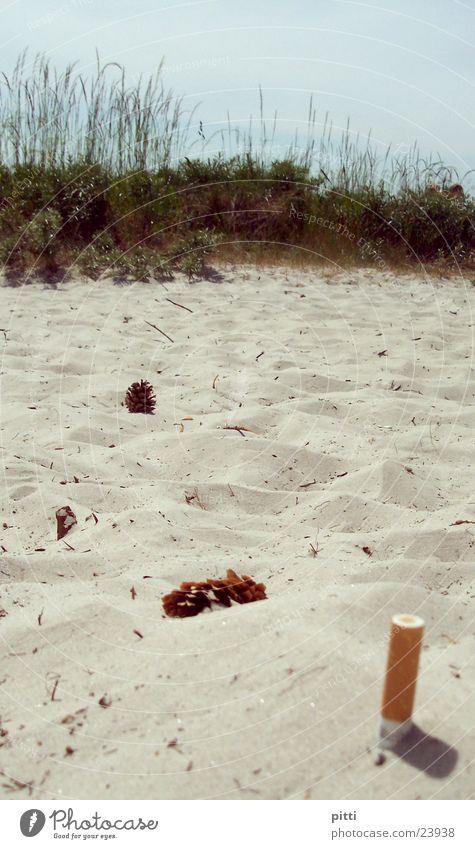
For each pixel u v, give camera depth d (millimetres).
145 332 6410
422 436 4141
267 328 6664
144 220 8719
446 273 8953
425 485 3480
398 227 9328
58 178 8453
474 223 9648
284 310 7270
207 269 8375
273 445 3824
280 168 9359
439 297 8133
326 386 5148
